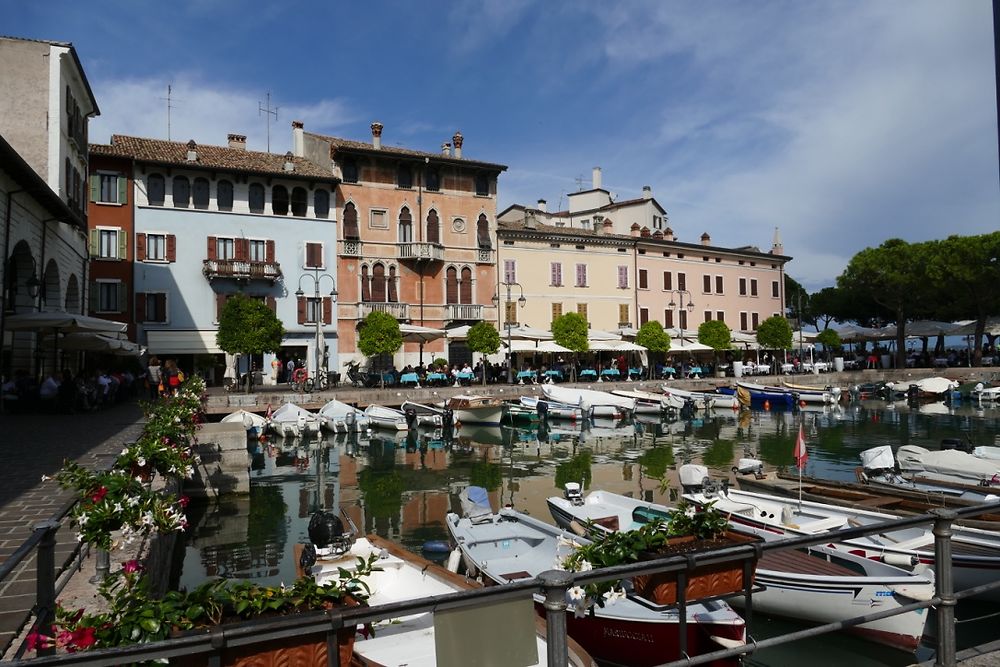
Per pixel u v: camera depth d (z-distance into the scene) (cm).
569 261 5394
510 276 5153
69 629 367
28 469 1240
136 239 4041
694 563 371
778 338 5656
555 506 1464
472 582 995
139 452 895
